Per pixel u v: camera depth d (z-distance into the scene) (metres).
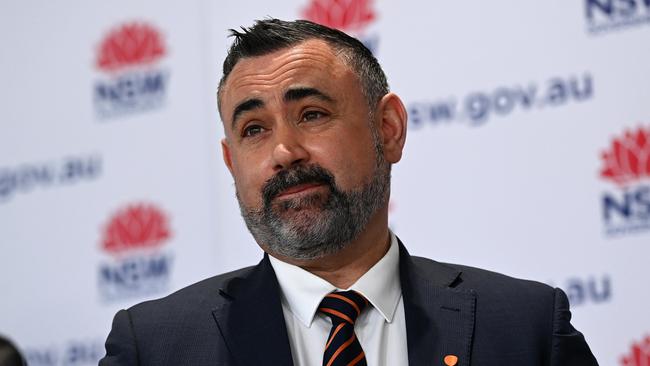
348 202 4.99
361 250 5.16
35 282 9.50
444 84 8.42
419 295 5.14
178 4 9.34
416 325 5.00
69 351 9.35
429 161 8.38
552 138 8.09
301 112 5.07
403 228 8.39
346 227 5.00
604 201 7.93
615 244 7.88
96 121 9.49
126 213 9.30
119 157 9.37
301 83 5.04
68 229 9.45
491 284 5.30
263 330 4.96
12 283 9.55
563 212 8.02
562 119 8.09
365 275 5.12
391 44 8.63
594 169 7.96
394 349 5.00
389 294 5.13
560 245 8.00
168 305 5.23
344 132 5.05
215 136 9.11
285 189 4.95
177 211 9.13
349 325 4.92
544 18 8.20
